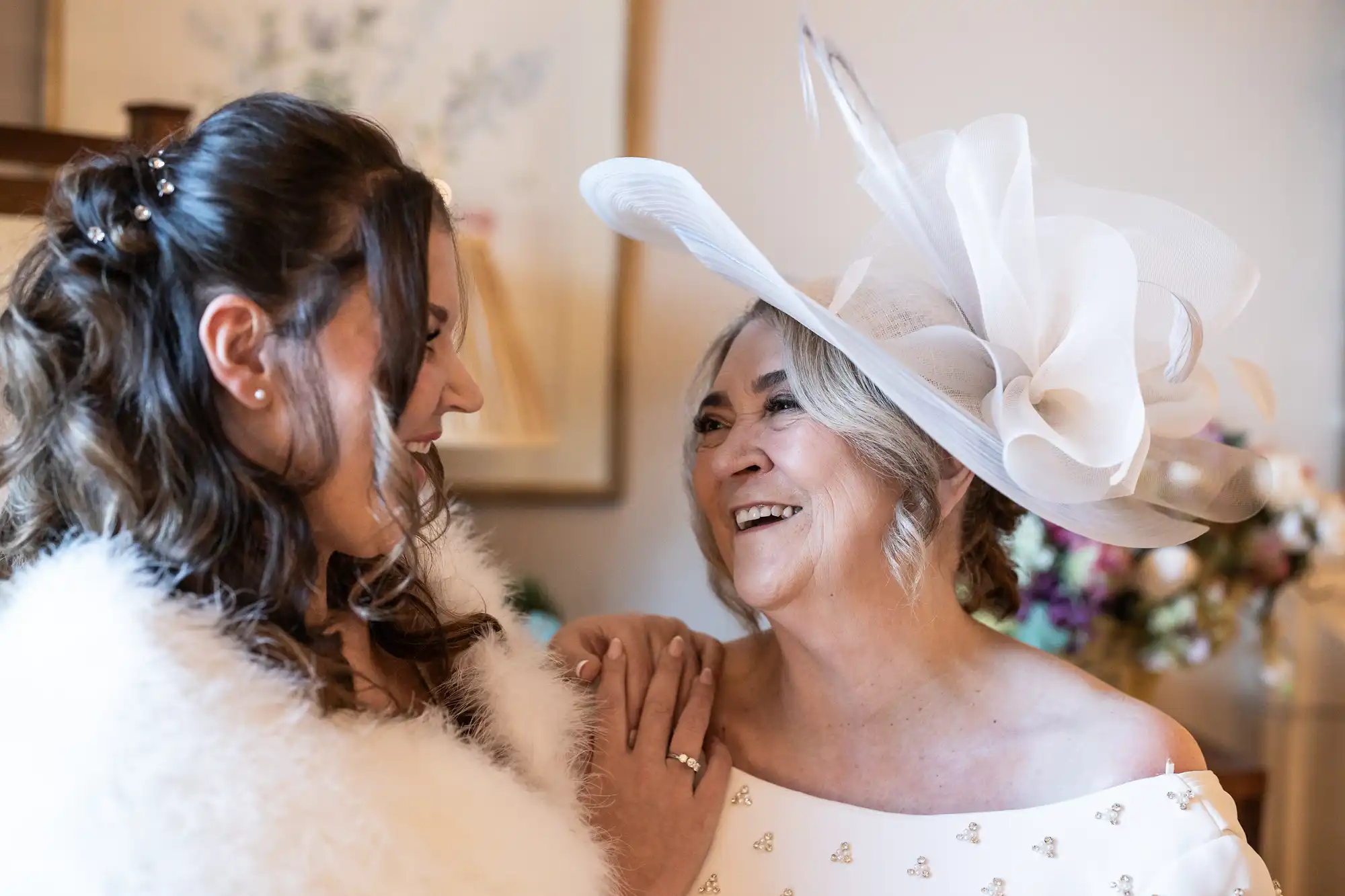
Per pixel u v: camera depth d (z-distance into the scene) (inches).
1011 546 49.1
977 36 85.9
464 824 30.5
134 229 29.7
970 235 37.9
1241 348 91.0
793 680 42.0
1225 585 71.5
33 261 31.6
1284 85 90.7
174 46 76.9
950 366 38.8
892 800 39.9
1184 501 41.4
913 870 37.9
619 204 44.1
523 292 82.4
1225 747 87.7
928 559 40.0
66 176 31.1
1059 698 39.6
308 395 29.8
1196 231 39.5
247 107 30.8
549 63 81.4
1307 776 91.8
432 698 37.3
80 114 75.6
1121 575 68.0
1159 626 69.1
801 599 39.3
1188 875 34.7
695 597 86.2
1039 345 38.3
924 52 85.3
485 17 80.7
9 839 25.4
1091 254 36.7
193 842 25.8
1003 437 35.3
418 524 30.4
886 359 35.0
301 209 29.4
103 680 26.8
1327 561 88.9
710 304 84.6
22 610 28.9
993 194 38.3
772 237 84.4
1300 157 91.3
